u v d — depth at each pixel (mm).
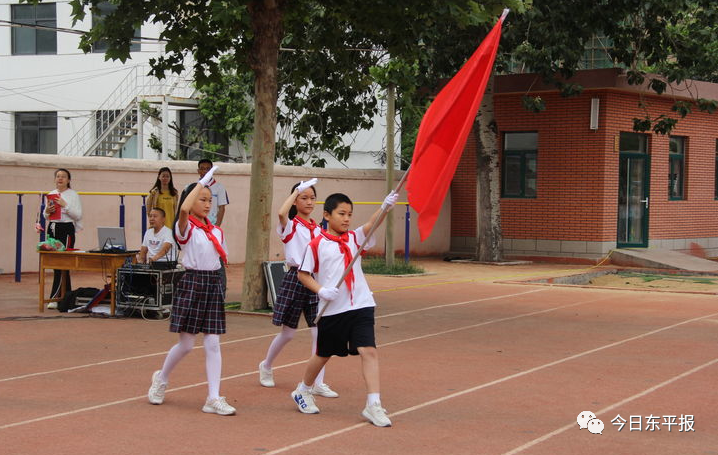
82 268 12375
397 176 23219
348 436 6391
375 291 15805
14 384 8047
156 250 12195
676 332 11375
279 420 6867
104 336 10703
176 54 13352
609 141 22203
